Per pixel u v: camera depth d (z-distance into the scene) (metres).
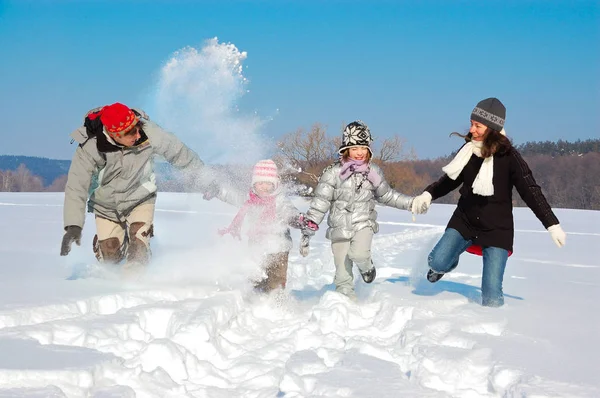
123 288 4.91
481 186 5.04
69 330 3.61
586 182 86.69
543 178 89.81
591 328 4.29
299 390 3.04
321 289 6.32
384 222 17.28
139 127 5.35
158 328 4.04
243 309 4.68
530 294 5.91
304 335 3.98
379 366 3.31
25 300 4.31
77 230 5.13
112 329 3.68
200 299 4.52
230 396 3.10
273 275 5.24
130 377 3.04
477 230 5.20
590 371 3.21
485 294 5.11
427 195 5.34
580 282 6.94
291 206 5.32
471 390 3.03
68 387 2.79
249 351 3.78
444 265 5.32
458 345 3.76
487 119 5.04
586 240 13.12
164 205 18.89
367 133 5.21
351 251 5.20
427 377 3.14
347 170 5.18
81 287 4.92
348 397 2.83
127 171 5.30
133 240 5.46
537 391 2.83
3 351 3.15
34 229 11.55
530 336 3.97
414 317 4.31
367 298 5.46
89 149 5.17
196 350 3.63
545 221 5.01
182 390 3.06
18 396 2.59
